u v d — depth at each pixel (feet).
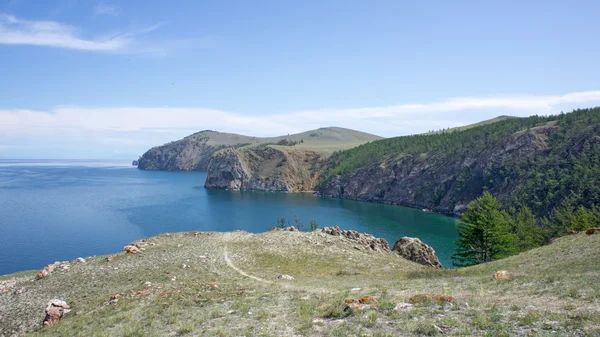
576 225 249.55
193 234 208.13
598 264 91.61
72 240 443.73
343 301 70.08
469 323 51.93
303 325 58.70
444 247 410.52
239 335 58.13
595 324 46.01
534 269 103.35
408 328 51.24
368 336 50.39
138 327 68.80
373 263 161.68
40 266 346.74
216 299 85.46
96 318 81.76
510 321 51.29
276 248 173.27
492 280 86.43
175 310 77.20
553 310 54.13
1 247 409.69
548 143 616.39
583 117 621.31
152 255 157.89
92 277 130.93
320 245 181.98
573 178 469.98
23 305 108.78
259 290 94.17
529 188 536.01
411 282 99.50
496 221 212.64
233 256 157.99
